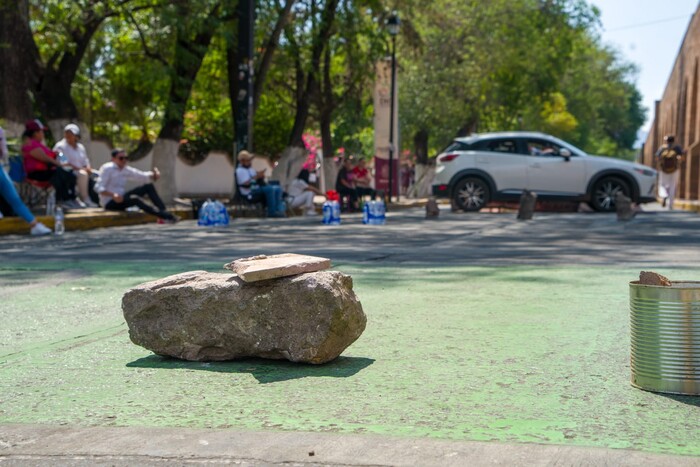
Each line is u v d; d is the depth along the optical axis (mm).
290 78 28719
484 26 36438
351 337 3584
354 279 6367
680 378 2969
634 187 19922
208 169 30578
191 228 14188
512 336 4102
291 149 24797
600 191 20047
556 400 2922
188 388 3168
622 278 6367
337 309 3449
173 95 21141
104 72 30625
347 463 2283
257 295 3516
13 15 17406
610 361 3541
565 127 61656
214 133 32188
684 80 38250
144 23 21234
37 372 3482
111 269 7312
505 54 36125
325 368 3459
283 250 9289
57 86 19234
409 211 23141
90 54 28453
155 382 3271
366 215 15234
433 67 36812
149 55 21312
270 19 21203
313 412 2803
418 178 40500
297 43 23672
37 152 14852
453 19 36594
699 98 30797
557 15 37469
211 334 3578
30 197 15016
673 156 24484
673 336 2969
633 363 3104
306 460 2314
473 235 11773
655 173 20062
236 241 10891
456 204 20391
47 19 19219
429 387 3123
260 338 3531
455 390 3076
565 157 19969
